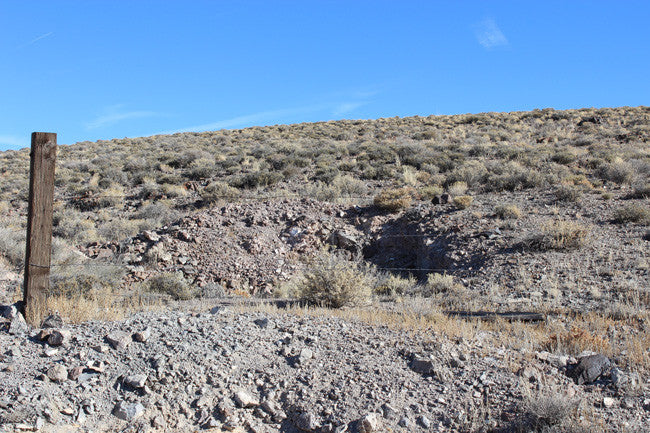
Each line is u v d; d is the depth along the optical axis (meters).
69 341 6.67
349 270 11.71
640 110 57.78
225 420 5.64
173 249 17.81
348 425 5.48
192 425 5.57
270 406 5.88
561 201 19.44
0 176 38.56
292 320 8.61
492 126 51.34
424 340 7.48
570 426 5.21
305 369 6.62
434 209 20.12
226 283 16.19
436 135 44.66
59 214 25.58
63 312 7.67
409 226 19.48
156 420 5.48
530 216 17.98
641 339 7.56
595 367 6.36
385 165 31.50
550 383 6.09
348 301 11.32
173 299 13.35
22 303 7.59
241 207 21.12
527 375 6.30
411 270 16.80
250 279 16.59
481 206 20.00
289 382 6.32
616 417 5.48
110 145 53.97
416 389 6.15
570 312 9.66
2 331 6.81
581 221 16.84
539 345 7.55
